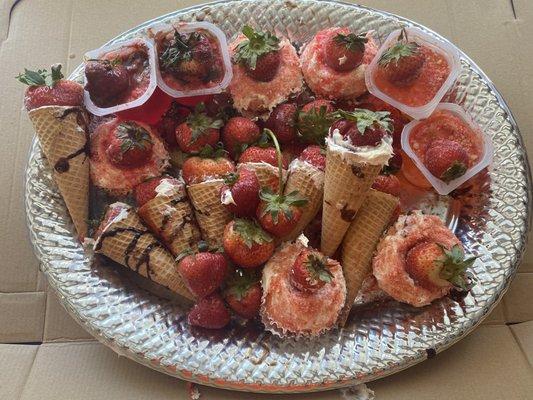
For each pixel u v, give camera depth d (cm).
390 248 44
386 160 41
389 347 42
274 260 44
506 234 46
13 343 48
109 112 47
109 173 48
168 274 45
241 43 49
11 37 62
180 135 48
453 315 43
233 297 43
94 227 47
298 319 42
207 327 43
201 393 43
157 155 48
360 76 49
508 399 42
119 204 46
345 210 43
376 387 43
